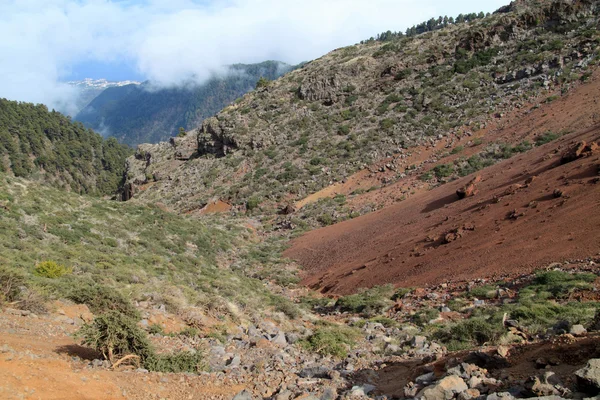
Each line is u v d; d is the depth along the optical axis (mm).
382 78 90562
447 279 26125
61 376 7508
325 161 73188
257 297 26234
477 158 55469
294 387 8992
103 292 13781
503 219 30000
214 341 13703
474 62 82062
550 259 22781
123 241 33969
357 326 20969
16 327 10461
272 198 67688
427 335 16312
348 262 37719
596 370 5723
